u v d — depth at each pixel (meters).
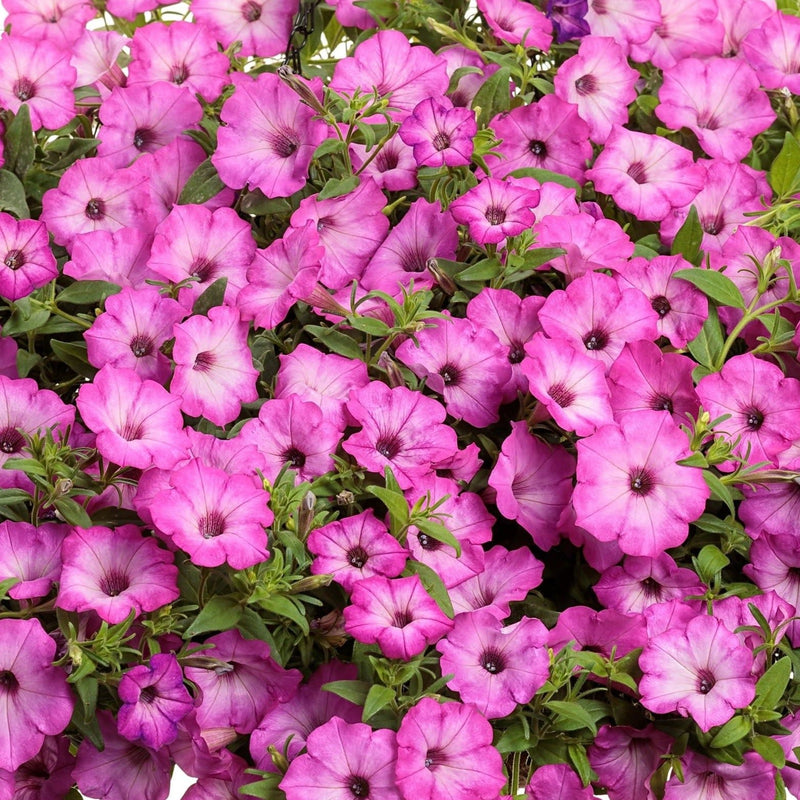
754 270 1.20
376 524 1.07
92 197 1.19
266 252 1.15
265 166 1.18
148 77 1.25
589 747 1.11
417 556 1.10
